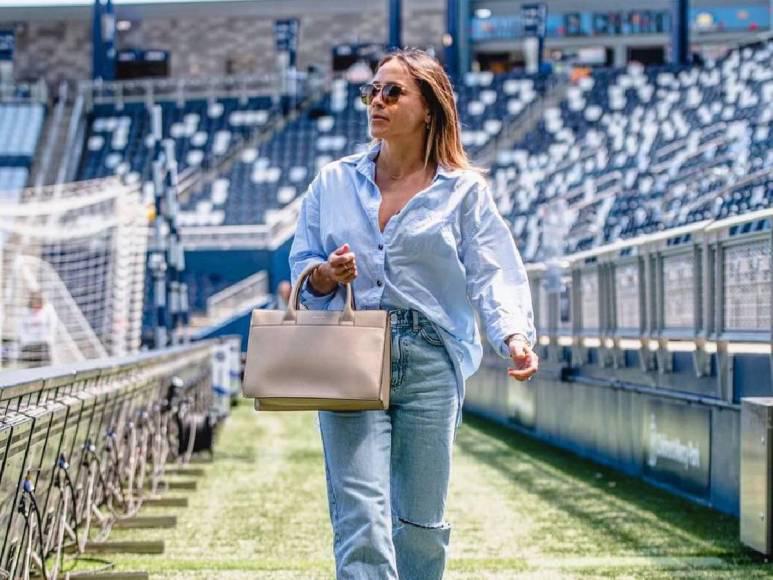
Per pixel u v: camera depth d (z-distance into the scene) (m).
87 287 14.28
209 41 40.97
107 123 35.25
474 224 2.88
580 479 7.79
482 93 33.00
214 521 6.24
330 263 2.68
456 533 5.70
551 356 10.52
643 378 7.70
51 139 34.50
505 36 39.53
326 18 40.50
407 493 2.89
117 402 5.62
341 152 32.19
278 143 32.88
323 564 4.96
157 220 13.03
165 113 35.31
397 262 2.83
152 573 4.72
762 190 9.92
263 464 9.16
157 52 40.38
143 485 7.05
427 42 39.97
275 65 40.78
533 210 22.31
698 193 13.36
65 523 4.23
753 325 5.68
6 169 33.62
